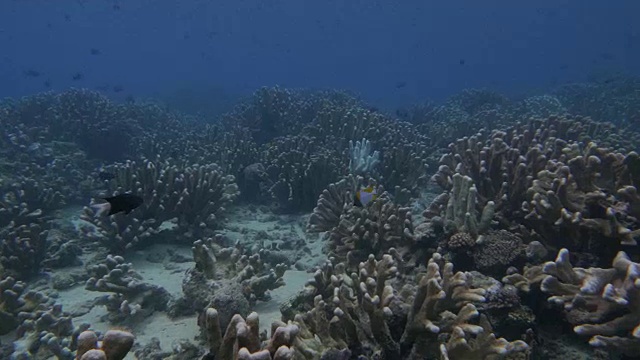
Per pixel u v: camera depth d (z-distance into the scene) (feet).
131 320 18.15
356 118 42.04
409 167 32.73
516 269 15.79
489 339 11.63
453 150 28.04
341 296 12.78
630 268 11.11
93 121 46.01
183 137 50.16
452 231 17.35
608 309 12.09
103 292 20.80
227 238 26.99
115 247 24.22
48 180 34.30
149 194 26.30
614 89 76.48
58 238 26.22
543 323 14.84
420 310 11.78
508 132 34.37
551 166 18.69
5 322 17.58
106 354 7.13
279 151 38.14
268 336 15.53
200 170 28.76
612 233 14.49
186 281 18.49
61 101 51.78
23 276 22.09
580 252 15.84
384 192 24.75
